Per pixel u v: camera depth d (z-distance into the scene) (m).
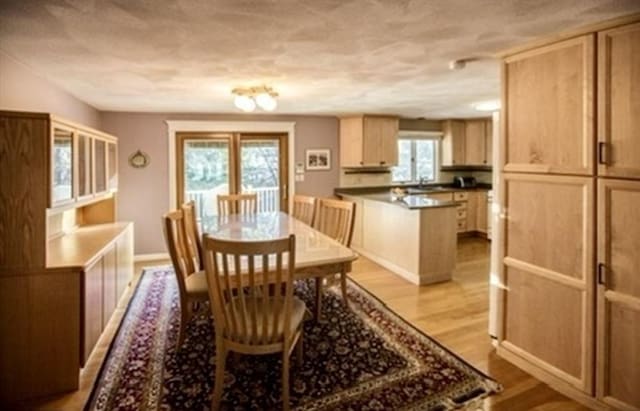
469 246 6.36
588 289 2.21
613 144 2.06
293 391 2.33
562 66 2.28
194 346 2.88
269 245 1.98
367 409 2.18
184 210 3.18
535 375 2.52
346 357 2.73
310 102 4.82
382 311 3.58
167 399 2.26
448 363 2.67
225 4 1.80
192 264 3.16
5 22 2.00
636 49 1.94
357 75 3.30
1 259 2.27
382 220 5.17
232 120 5.70
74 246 2.99
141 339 3.01
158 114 5.41
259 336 2.11
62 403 2.28
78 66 2.88
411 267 4.53
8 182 2.26
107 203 4.20
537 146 2.45
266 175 5.97
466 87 3.87
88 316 2.55
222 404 2.21
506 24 2.09
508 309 2.72
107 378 2.47
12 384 2.31
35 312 2.33
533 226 2.52
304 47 2.49
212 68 3.00
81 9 1.84
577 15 1.96
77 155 2.90
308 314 3.43
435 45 2.47
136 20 1.98
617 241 2.07
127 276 4.01
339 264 2.70
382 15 1.96
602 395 2.16
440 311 3.61
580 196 2.23
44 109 3.27
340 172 6.40
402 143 7.11
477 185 7.30
